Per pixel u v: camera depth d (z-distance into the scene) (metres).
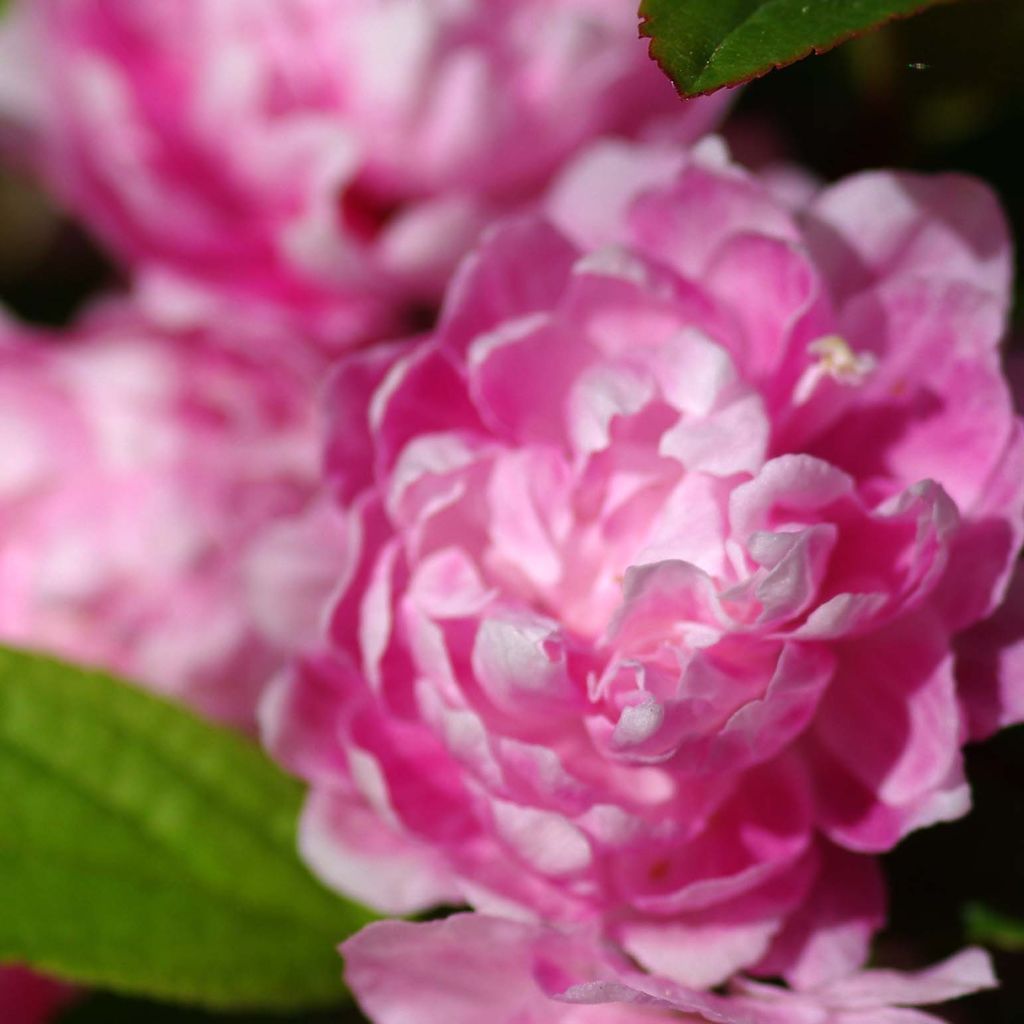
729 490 0.20
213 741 0.21
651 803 0.20
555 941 0.20
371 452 0.21
